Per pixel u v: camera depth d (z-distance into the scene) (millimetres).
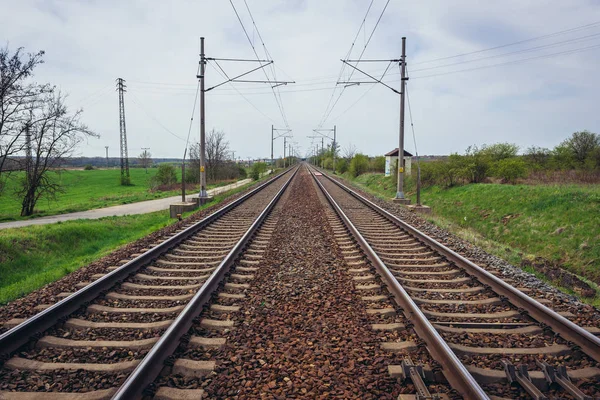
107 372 4023
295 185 35469
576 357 4461
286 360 4312
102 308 5699
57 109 24391
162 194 34906
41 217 21234
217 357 4344
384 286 6539
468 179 25875
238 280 7164
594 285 9320
